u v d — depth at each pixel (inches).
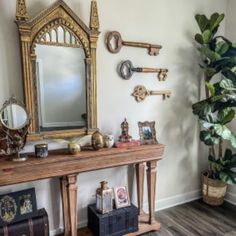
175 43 97.9
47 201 79.9
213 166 106.3
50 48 72.1
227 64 95.4
